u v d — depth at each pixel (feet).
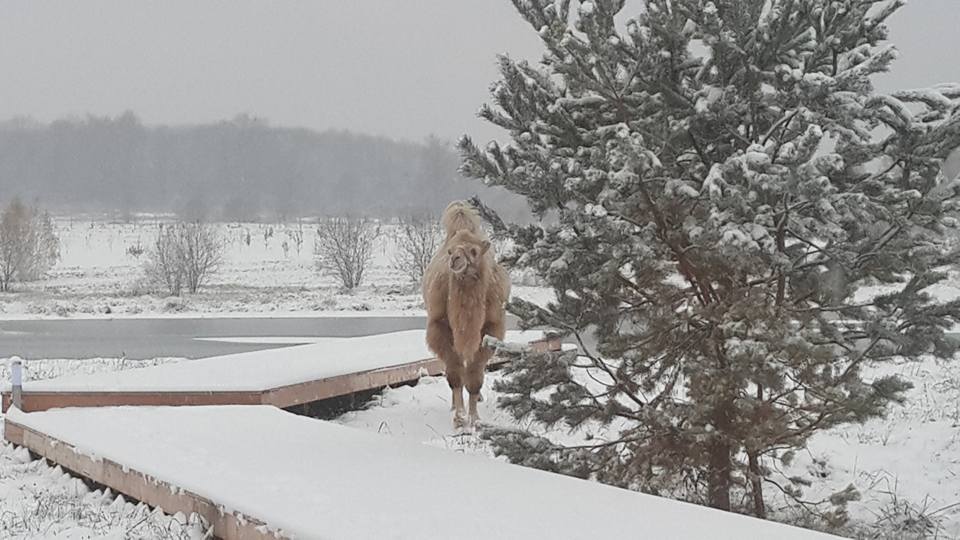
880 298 18.34
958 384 35.04
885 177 17.88
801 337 17.19
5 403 29.30
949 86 16.96
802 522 19.69
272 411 26.58
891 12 17.22
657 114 18.52
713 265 18.81
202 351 53.93
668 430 19.35
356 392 35.19
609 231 17.95
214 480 18.49
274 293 105.29
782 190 16.34
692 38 18.33
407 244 129.90
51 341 60.18
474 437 27.99
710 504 19.54
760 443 18.01
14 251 117.50
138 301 96.99
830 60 18.42
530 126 19.92
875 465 25.26
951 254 17.76
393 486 17.63
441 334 29.45
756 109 18.39
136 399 29.22
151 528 18.49
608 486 17.47
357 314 82.99
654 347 19.42
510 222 20.22
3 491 22.89
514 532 14.62
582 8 18.38
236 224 225.35
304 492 17.34
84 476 22.72
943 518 20.88
